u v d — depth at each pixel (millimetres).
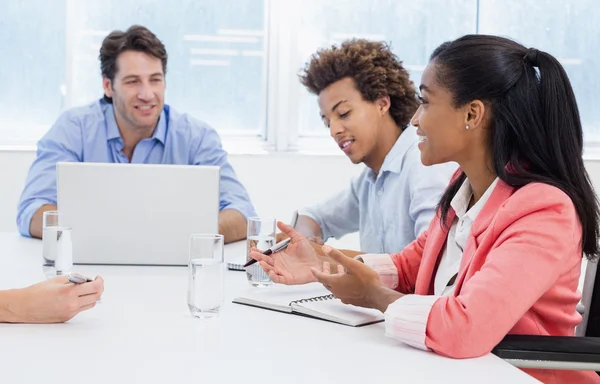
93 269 1924
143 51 2736
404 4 4320
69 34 4066
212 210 1976
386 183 2189
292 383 1068
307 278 1684
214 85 4254
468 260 1384
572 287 1386
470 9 4363
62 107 4148
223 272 1449
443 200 1619
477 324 1198
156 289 1702
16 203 3998
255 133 4340
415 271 1794
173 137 2906
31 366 1124
